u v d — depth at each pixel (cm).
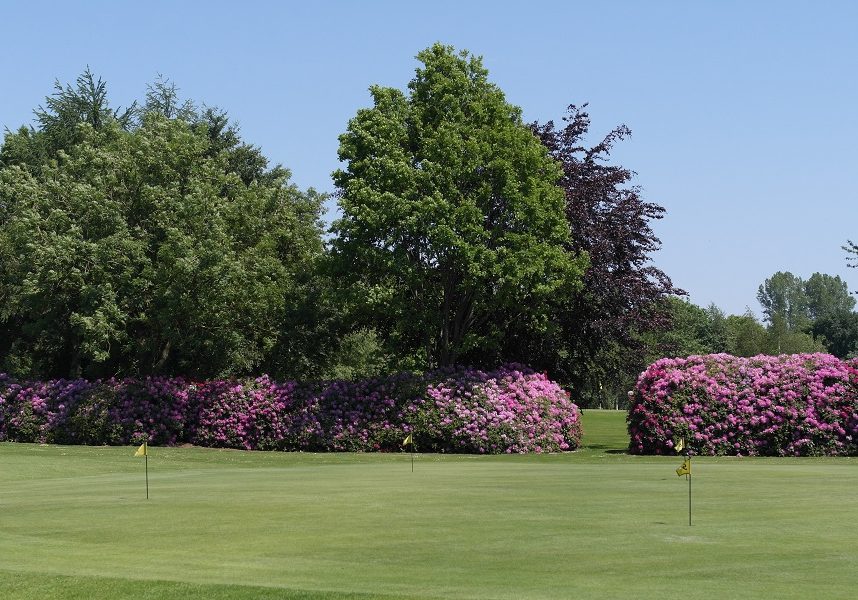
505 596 816
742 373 3117
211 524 1280
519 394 3341
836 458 2867
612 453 3181
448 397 3319
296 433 3412
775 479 1888
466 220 3259
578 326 3781
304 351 4097
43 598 847
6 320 4553
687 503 1472
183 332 3822
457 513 1372
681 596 816
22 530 1248
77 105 5556
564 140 3978
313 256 3950
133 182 3966
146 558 1036
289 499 1562
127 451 3203
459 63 3591
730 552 1038
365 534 1184
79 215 3959
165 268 3641
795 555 1019
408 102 3625
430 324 3516
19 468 2373
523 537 1149
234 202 4022
